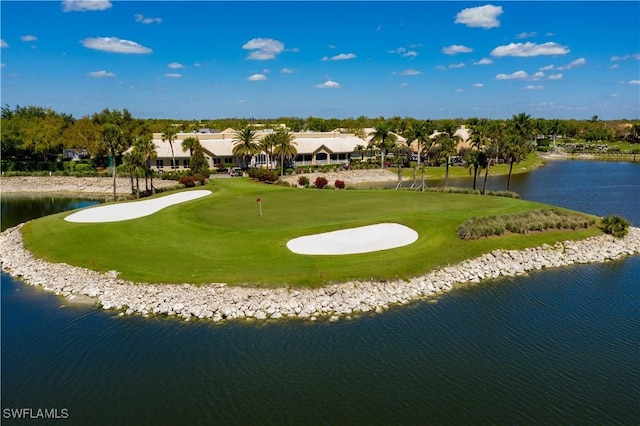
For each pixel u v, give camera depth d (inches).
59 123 5895.7
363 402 888.9
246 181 3528.5
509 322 1233.4
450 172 4997.5
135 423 832.9
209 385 944.9
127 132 5669.3
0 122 5403.5
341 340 1132.5
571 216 2122.3
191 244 1736.0
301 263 1521.9
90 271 1569.9
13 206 3361.2
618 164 6127.0
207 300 1330.0
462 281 1544.0
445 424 829.2
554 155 7342.5
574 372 992.2
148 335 1165.7
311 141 5196.9
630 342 1124.5
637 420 840.9
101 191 4121.6
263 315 1261.1
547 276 1615.4
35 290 1492.4
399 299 1379.2
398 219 1994.3
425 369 1000.9
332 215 2138.3
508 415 853.2
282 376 976.9
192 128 7352.4
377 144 5123.0
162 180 4069.9
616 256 1836.9
